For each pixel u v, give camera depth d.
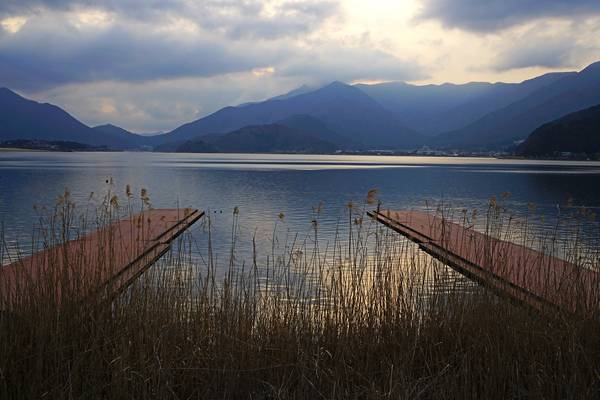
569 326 4.81
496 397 4.43
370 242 13.63
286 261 10.84
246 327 4.97
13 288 5.39
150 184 36.88
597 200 27.03
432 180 44.88
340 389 4.33
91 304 4.76
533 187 36.53
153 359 4.43
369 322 5.05
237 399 4.51
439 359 4.88
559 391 4.41
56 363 4.32
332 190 33.22
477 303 5.20
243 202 25.45
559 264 8.37
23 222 16.31
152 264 6.62
